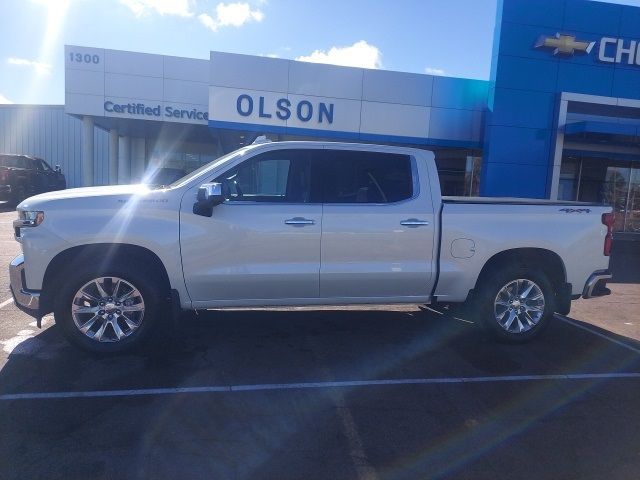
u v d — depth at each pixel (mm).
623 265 13008
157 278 5492
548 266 6320
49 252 5148
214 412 4270
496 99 15578
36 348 5570
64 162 31109
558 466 3611
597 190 19266
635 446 3904
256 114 15953
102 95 19531
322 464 3562
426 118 16656
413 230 5793
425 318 7176
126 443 3756
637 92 16078
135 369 5102
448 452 3756
